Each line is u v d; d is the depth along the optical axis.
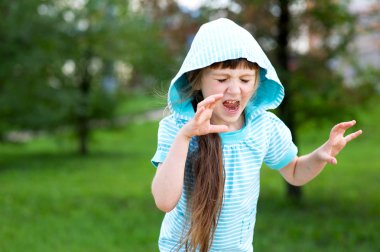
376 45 8.88
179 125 2.05
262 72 2.16
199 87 2.04
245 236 2.18
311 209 6.96
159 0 6.71
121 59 13.54
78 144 15.60
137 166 12.23
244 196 2.08
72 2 12.30
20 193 8.48
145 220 6.53
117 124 14.84
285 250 5.02
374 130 14.91
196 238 1.95
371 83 6.68
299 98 6.71
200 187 1.95
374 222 6.05
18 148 16.28
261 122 2.16
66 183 9.91
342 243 5.23
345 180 9.41
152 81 6.59
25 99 10.51
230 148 2.05
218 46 1.91
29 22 9.77
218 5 6.34
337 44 6.63
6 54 9.49
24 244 5.31
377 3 6.67
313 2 6.49
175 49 6.59
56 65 11.52
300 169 2.25
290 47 6.73
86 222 6.36
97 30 12.89
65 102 11.20
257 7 6.35
